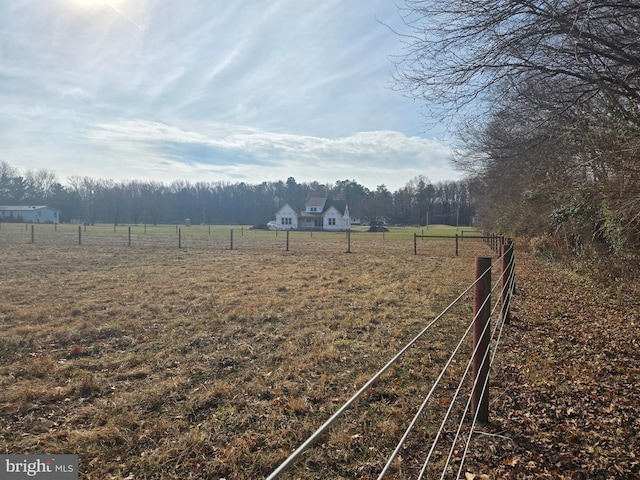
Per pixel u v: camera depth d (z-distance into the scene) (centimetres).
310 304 836
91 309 790
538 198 1498
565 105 615
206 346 580
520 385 443
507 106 657
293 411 388
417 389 436
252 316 734
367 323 688
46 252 1897
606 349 554
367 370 487
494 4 470
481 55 511
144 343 592
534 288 1019
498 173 1739
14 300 859
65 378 466
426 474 296
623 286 869
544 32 482
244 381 460
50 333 631
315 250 2273
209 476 297
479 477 290
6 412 385
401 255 1980
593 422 363
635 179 626
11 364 502
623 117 652
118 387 444
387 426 358
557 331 643
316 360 516
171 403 407
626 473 293
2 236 3123
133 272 1284
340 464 310
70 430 355
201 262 1600
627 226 737
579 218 1028
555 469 299
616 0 462
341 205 7788
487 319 354
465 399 411
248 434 350
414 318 723
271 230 6412
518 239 2186
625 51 502
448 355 536
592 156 709
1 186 8600
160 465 309
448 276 1246
